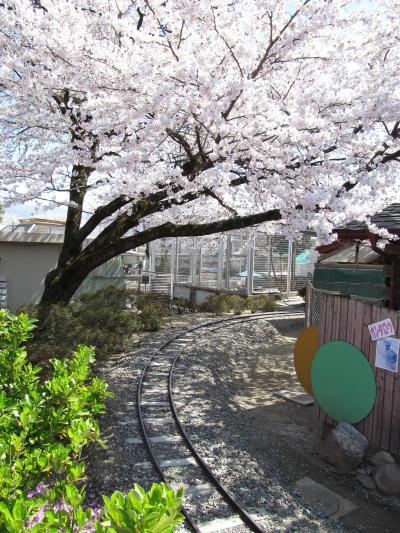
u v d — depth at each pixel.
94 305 12.65
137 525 2.00
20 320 5.00
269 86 7.34
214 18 6.38
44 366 8.55
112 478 5.33
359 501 5.34
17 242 15.01
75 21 6.12
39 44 6.32
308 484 5.62
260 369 11.38
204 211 12.48
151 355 10.83
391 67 7.04
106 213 10.88
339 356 6.39
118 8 7.56
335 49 7.02
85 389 4.56
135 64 6.19
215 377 9.93
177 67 5.93
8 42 7.18
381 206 7.77
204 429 6.88
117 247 10.41
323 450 6.22
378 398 5.95
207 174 6.70
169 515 2.08
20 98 8.13
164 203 9.74
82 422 3.75
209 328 14.45
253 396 9.23
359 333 6.16
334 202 6.46
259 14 6.68
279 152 6.92
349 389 6.29
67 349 9.21
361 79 6.89
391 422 5.77
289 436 7.07
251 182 7.41
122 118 6.90
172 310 18.28
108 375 9.32
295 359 8.17
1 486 2.83
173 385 8.86
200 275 24.30
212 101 6.12
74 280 10.98
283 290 22.69
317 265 11.59
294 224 7.07
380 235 7.69
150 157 8.22
